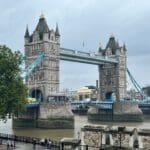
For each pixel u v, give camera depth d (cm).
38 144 8244
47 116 17712
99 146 5141
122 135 4950
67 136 13288
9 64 9450
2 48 9544
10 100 9256
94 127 5231
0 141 8812
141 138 4791
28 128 17338
